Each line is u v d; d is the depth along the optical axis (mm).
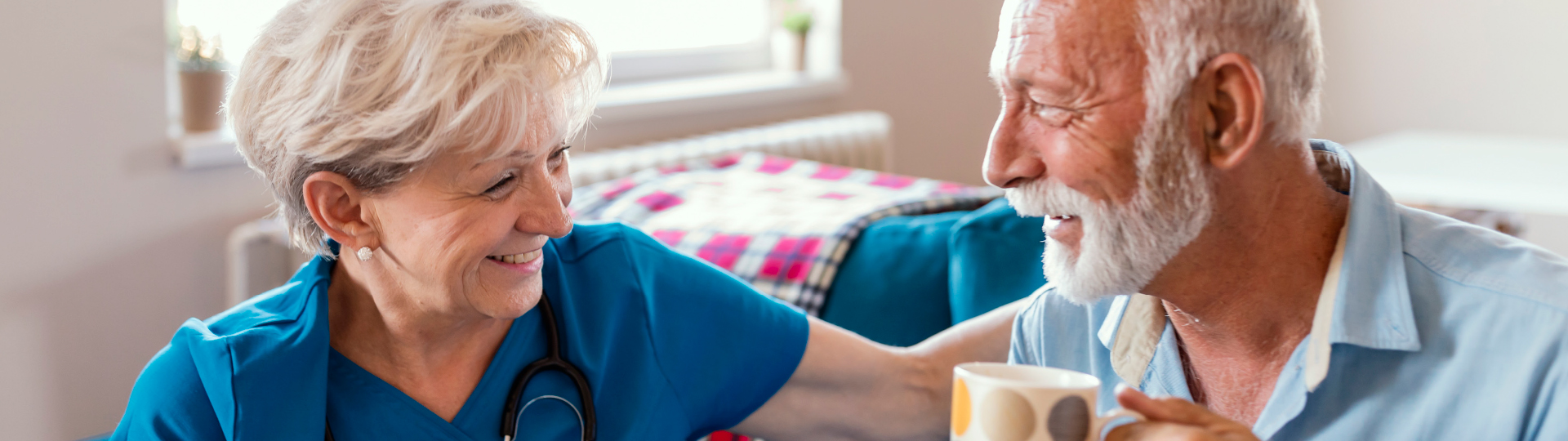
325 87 857
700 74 3461
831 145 3195
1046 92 809
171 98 2180
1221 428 692
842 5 3629
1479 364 805
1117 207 812
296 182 921
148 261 2115
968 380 693
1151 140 789
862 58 3768
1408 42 4793
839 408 1192
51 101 1932
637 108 2900
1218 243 836
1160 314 985
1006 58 830
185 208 2160
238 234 2109
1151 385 996
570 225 960
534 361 1061
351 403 1008
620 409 1101
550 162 972
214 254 2227
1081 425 668
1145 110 786
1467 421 807
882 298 1613
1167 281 859
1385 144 3738
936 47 4141
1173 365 969
